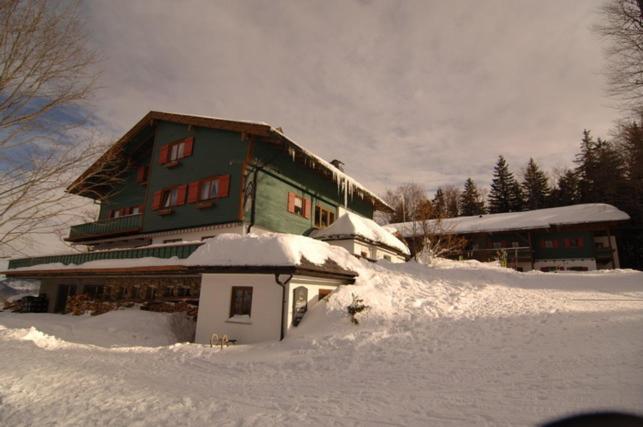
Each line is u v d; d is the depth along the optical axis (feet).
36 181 28.12
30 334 35.42
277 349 28.86
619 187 110.83
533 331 25.88
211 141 58.08
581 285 47.67
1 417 14.48
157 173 65.77
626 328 23.43
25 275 65.62
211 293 37.14
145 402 16.25
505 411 12.90
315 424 13.16
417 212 83.46
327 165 62.28
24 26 27.45
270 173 56.49
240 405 15.81
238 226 51.31
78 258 60.29
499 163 175.94
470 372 18.56
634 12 57.67
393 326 30.96
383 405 14.96
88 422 13.87
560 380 15.48
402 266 52.37
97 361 26.00
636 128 82.48
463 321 30.94
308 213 64.49
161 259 46.60
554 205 152.46
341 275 39.01
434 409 13.92
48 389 18.28
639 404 11.89
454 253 94.58
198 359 26.61
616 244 100.78
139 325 40.70
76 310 54.95
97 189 44.86
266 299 33.94
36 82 28.45
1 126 27.48
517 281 49.75
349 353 25.21
